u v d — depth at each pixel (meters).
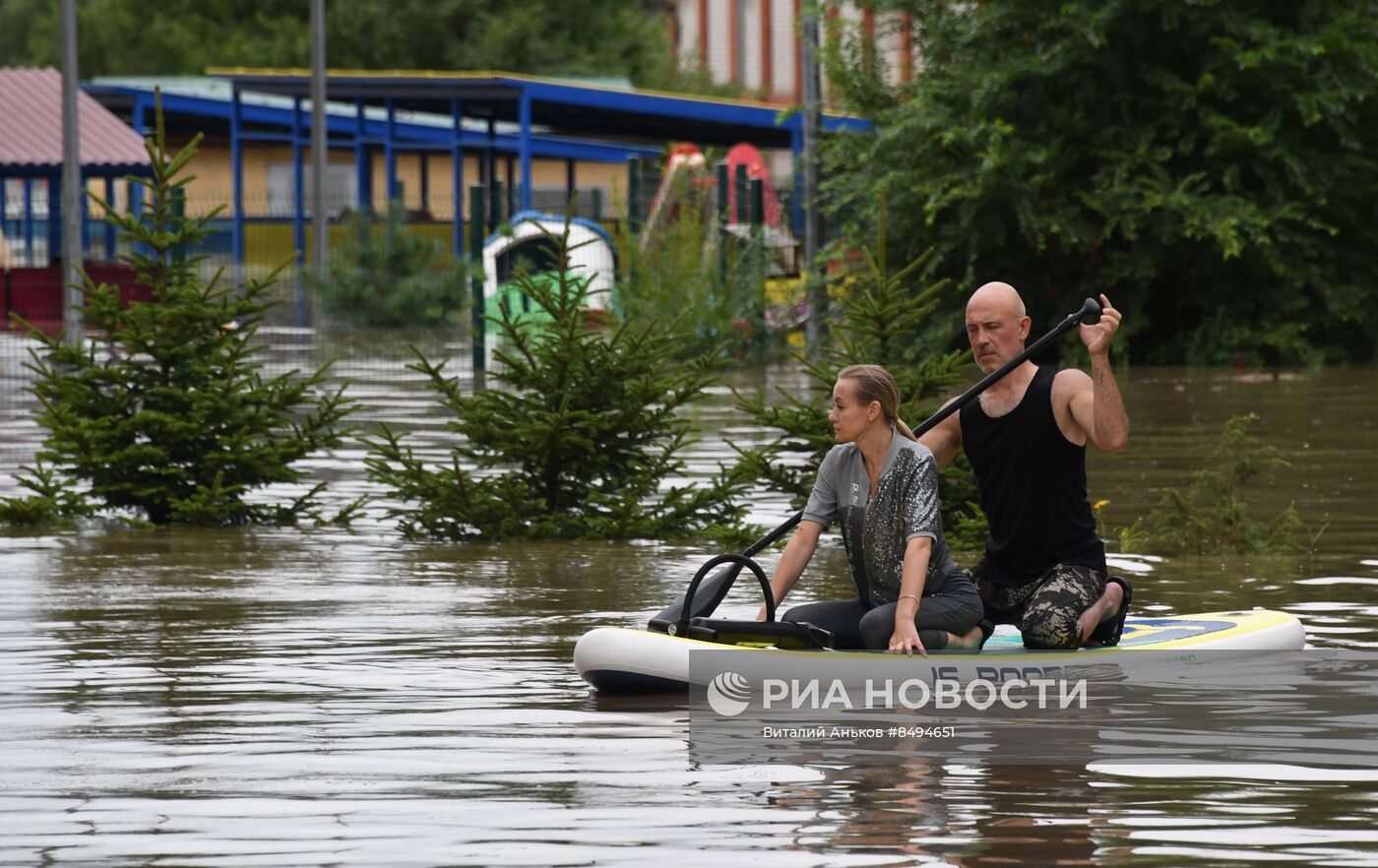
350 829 16.94
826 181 92.00
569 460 38.59
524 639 26.98
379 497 43.12
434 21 189.00
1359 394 70.44
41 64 195.75
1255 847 16.25
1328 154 88.62
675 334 40.28
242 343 40.78
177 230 41.94
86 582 32.66
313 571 33.97
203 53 191.38
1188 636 25.11
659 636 23.09
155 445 40.19
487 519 38.19
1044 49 87.12
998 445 24.31
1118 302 89.25
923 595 23.75
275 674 24.28
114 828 17.03
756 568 23.98
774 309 92.12
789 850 16.19
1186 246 88.19
